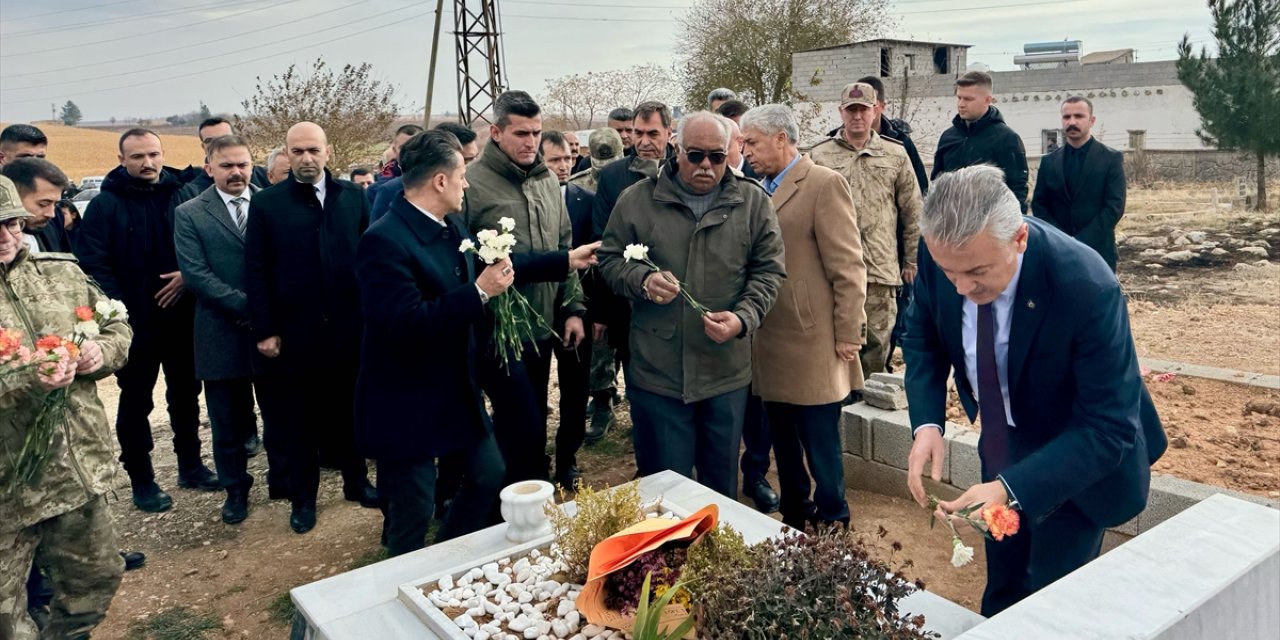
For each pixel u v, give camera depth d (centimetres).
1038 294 238
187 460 564
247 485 521
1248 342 753
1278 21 1498
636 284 379
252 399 624
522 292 454
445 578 282
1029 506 232
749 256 386
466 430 359
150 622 404
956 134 638
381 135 2158
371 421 349
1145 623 180
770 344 414
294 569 451
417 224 345
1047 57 3850
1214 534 213
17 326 317
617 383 766
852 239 400
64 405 304
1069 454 235
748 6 3047
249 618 405
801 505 439
